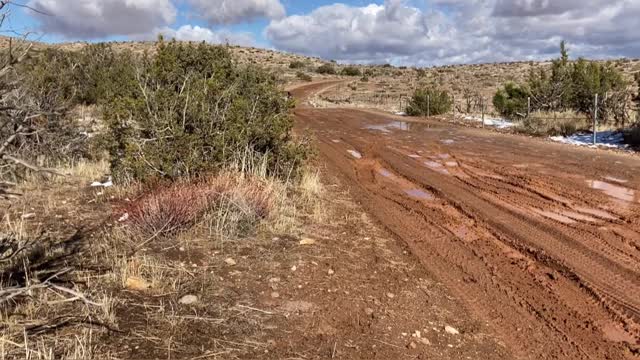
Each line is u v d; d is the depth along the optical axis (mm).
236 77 9477
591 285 5477
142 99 8055
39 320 4027
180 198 6527
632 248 6543
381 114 29078
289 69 83875
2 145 3840
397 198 9148
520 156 13477
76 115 13117
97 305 4105
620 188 9742
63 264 5129
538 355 4207
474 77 68500
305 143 9727
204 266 5430
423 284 5461
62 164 9711
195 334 4066
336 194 9289
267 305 4699
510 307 5012
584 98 21547
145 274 5094
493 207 8469
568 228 7344
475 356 4152
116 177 8523
